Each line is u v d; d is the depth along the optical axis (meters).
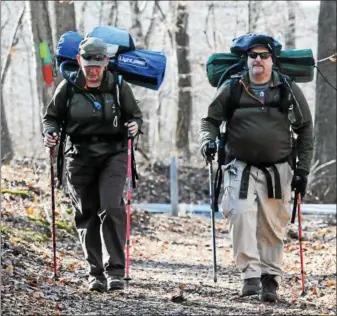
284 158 16.41
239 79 16.27
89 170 15.99
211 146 16.16
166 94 74.44
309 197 46.00
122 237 15.90
